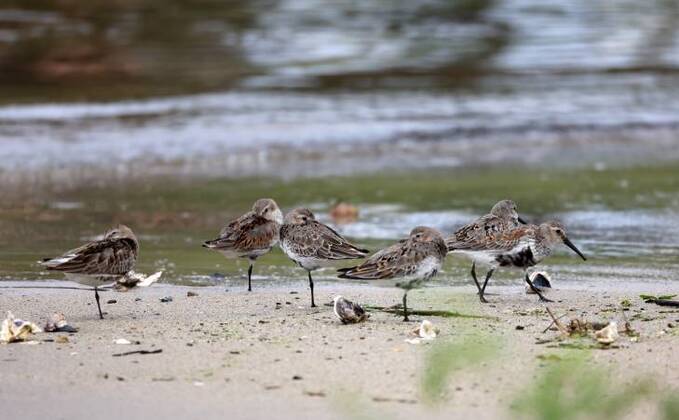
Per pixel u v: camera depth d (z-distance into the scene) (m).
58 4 32.56
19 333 10.01
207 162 21.52
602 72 29.16
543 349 9.50
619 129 24.97
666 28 33.34
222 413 7.96
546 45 31.55
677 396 8.12
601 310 11.53
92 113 24.25
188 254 14.90
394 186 20.02
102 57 28.64
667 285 13.07
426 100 26.39
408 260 10.84
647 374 8.74
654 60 30.25
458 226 16.86
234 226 13.12
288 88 26.86
